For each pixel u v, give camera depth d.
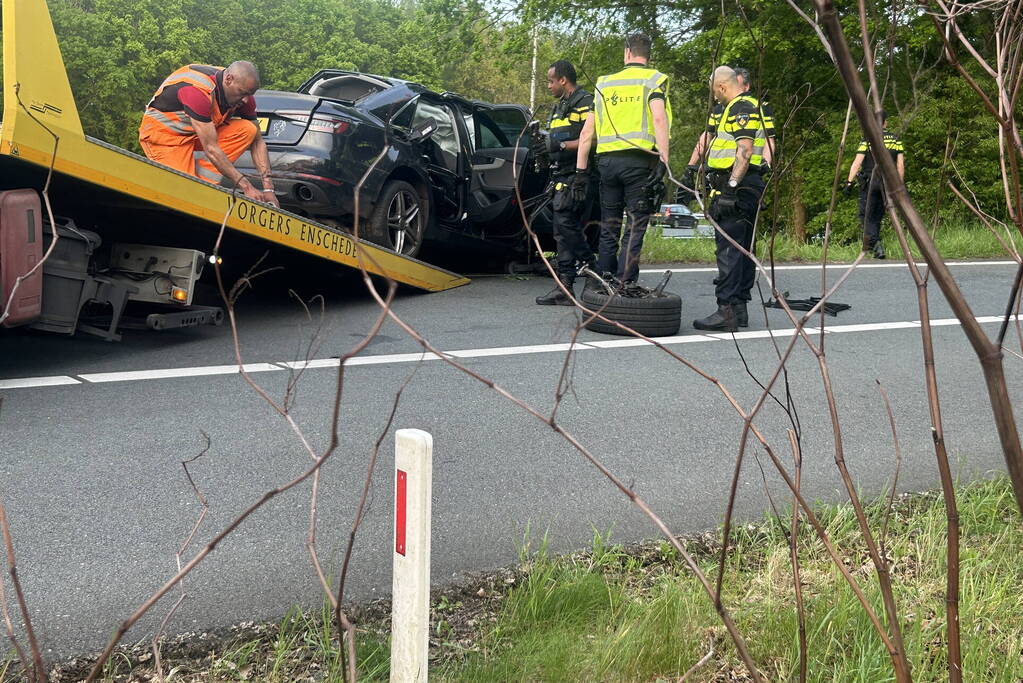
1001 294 10.41
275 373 5.84
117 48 55.03
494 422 5.04
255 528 3.58
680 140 17.84
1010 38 1.43
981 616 2.83
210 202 6.25
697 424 5.14
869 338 7.70
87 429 4.66
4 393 5.21
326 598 2.99
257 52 61.62
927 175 17.16
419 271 8.67
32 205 5.32
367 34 67.12
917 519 3.70
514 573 3.17
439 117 9.29
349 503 3.87
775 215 1.51
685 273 11.30
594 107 7.86
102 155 5.47
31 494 3.84
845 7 11.63
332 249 7.45
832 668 2.54
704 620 2.76
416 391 5.59
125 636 2.74
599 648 2.57
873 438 5.04
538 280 10.16
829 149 20.02
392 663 1.91
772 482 4.27
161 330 6.92
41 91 5.09
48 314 5.77
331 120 8.08
